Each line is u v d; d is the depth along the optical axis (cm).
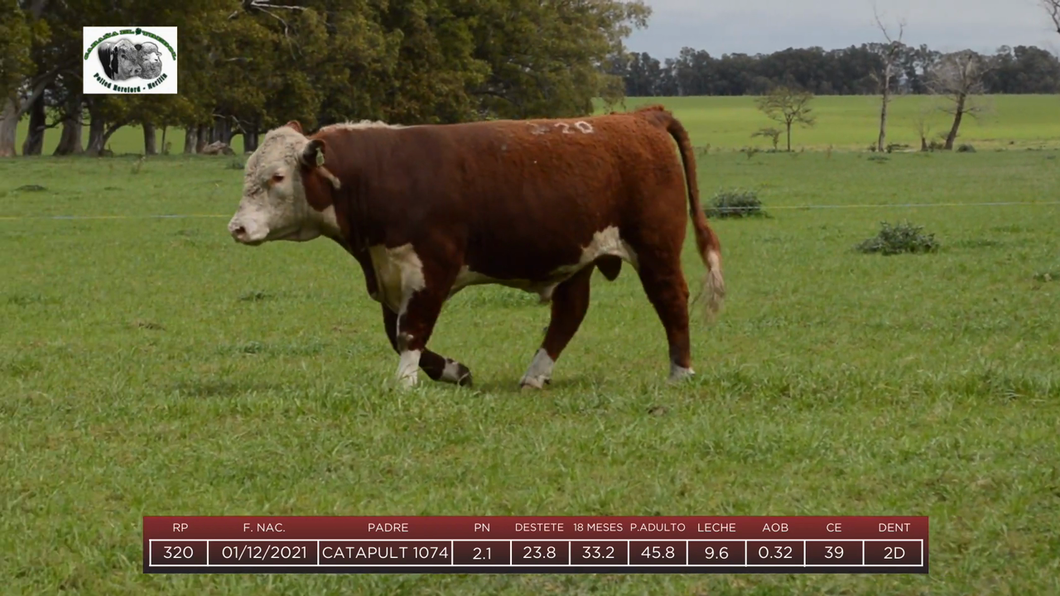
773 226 2312
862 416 804
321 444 738
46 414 841
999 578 552
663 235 924
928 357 1058
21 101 5488
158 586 560
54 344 1184
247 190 877
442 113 6700
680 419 791
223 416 820
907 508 635
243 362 1087
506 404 834
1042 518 611
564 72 7019
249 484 680
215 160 5059
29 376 1009
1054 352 1078
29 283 1630
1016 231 2127
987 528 600
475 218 883
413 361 898
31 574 566
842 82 17100
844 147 8894
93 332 1270
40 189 3106
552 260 901
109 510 650
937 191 3281
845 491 662
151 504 655
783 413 810
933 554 580
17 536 607
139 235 2147
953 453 713
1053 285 1502
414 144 888
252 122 6350
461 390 852
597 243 909
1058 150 7056
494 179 881
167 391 919
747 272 1683
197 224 2342
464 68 6650
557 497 659
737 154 6600
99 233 2172
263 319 1359
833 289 1520
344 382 879
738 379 881
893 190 3347
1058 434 750
